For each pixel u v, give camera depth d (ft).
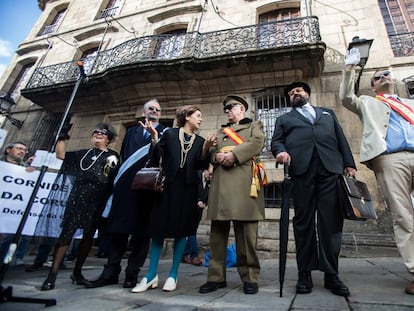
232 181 7.32
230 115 8.65
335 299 5.66
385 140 7.38
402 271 9.43
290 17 27.43
